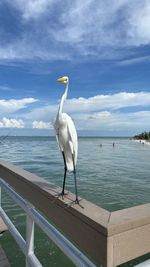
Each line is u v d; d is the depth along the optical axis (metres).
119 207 11.37
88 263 1.51
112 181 17.92
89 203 1.77
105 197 13.02
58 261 5.76
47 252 6.09
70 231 1.69
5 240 5.82
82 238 1.54
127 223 1.34
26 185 2.44
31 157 35.66
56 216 1.90
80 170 23.59
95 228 1.39
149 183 17.47
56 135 2.08
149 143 123.44
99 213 1.52
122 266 4.73
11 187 3.07
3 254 3.24
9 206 9.38
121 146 89.69
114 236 1.30
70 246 1.71
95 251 1.40
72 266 5.57
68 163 2.01
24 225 7.62
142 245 1.39
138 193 14.14
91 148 72.00
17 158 34.12
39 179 2.39
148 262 1.38
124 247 1.33
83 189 14.66
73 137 1.97
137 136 190.50
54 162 29.14
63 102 2.15
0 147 61.28
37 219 2.13
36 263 2.18
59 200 1.83
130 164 30.55
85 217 1.49
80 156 42.00
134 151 60.56
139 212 1.50
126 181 18.14
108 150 63.28
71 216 1.67
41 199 2.13
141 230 1.39
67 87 2.23
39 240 6.59
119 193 13.98
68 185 15.59
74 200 1.80
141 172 23.41
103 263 1.32
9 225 2.96
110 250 1.29
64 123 1.98
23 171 2.76
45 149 56.00
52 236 1.87
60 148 2.07
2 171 3.26
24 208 2.42
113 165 28.97
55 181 16.95
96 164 29.72
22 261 5.37
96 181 17.61
